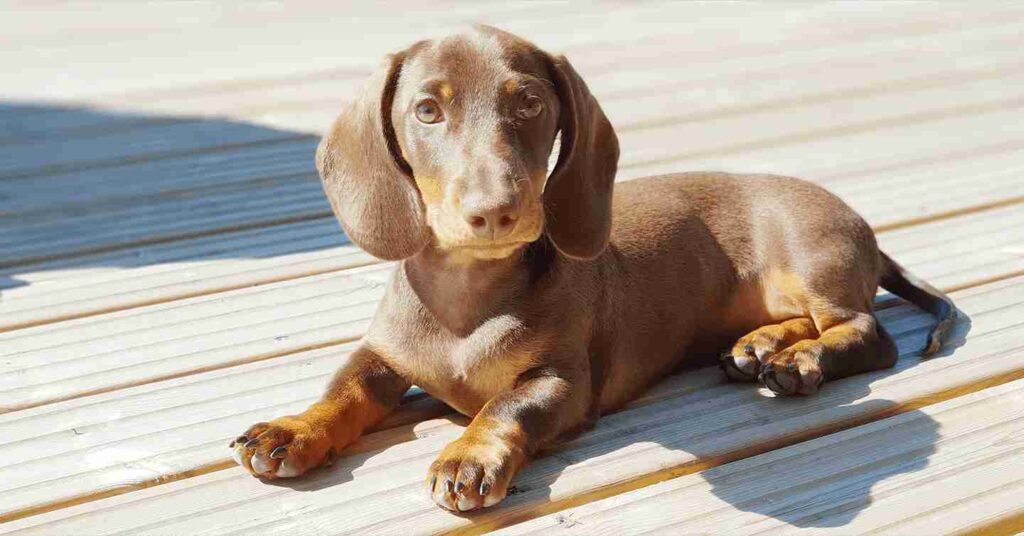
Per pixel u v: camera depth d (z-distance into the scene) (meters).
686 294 1.11
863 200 1.41
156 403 1.06
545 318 1.00
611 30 2.29
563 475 0.96
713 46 2.16
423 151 0.95
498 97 0.94
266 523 0.93
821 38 2.22
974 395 1.04
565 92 0.98
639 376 1.07
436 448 1.00
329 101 1.83
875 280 1.14
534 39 2.21
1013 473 0.96
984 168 1.49
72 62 2.07
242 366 1.11
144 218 1.39
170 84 1.93
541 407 0.98
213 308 1.20
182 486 0.96
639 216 1.11
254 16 2.47
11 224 1.37
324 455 0.97
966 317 1.16
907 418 1.02
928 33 2.25
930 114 1.74
